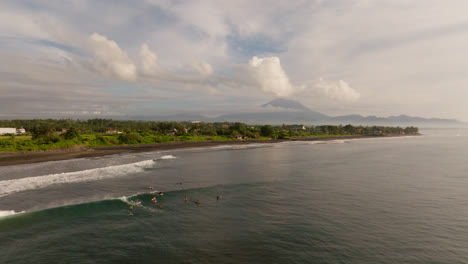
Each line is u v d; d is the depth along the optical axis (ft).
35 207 105.29
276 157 281.74
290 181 156.87
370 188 140.87
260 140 609.83
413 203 115.14
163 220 93.09
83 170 191.93
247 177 168.66
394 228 88.33
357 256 69.77
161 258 68.13
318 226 88.94
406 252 72.49
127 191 131.13
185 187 140.46
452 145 469.57
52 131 379.96
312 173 183.52
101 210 102.58
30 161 237.25
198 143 488.02
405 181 158.30
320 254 70.64
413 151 351.25
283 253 70.85
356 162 241.14
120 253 70.38
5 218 93.66
